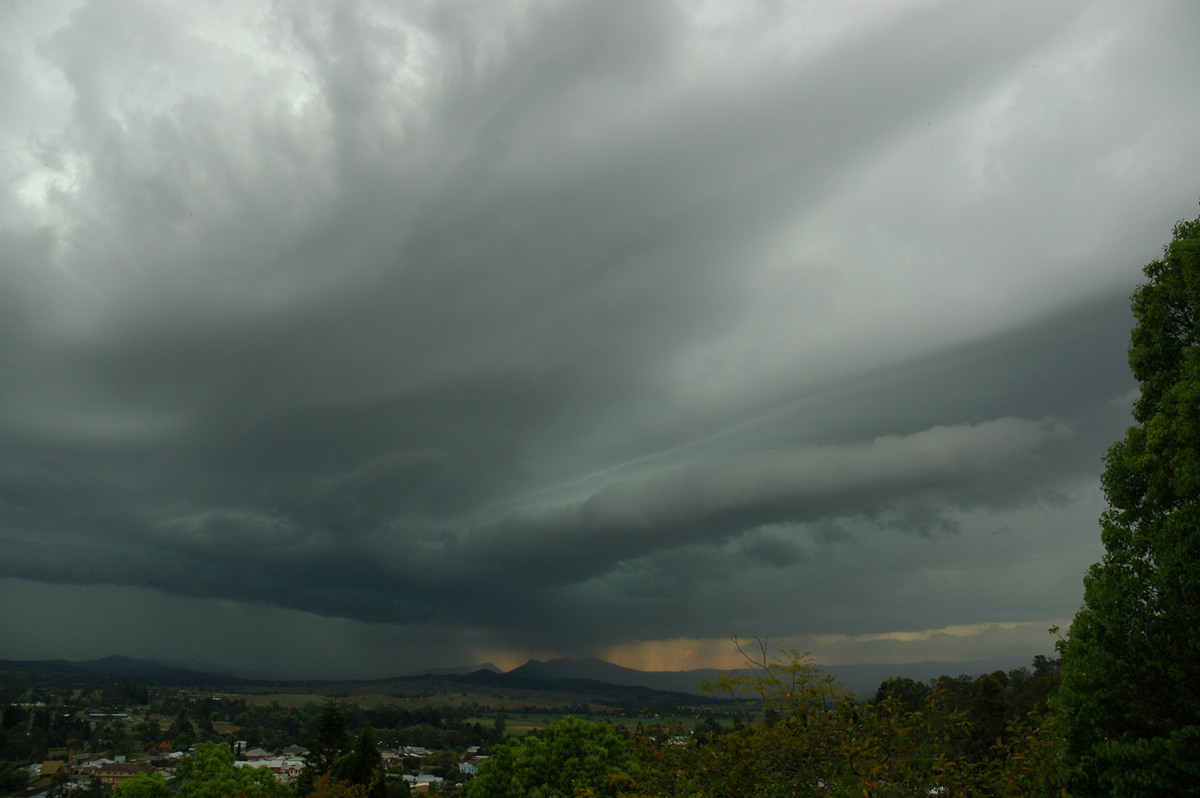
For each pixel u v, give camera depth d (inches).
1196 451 445.4
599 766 1210.6
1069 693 483.2
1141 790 420.2
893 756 354.0
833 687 374.6
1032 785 366.3
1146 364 538.6
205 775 1811.0
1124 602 490.0
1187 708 446.6
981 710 1284.4
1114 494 534.6
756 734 368.5
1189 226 520.4
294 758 4015.8
